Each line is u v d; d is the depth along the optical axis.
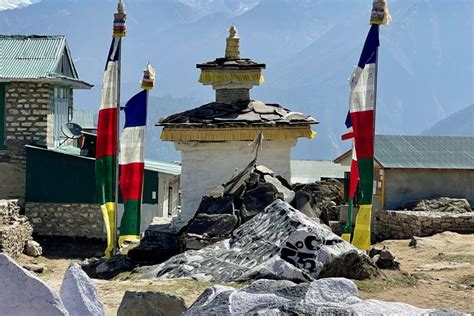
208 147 23.14
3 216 26.62
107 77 20.73
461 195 29.45
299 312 7.77
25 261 26.28
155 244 20.20
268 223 16.86
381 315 7.72
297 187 23.20
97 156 20.83
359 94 19.22
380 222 28.45
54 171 31.05
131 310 10.40
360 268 15.80
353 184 19.86
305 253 15.31
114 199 20.84
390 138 30.80
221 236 18.70
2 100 32.22
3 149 32.19
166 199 32.22
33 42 34.41
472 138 31.17
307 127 23.64
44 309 8.31
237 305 8.27
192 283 15.34
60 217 30.89
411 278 16.52
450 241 23.80
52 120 32.88
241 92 24.59
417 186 29.19
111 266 19.59
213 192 20.59
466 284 16.53
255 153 22.25
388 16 19.11
